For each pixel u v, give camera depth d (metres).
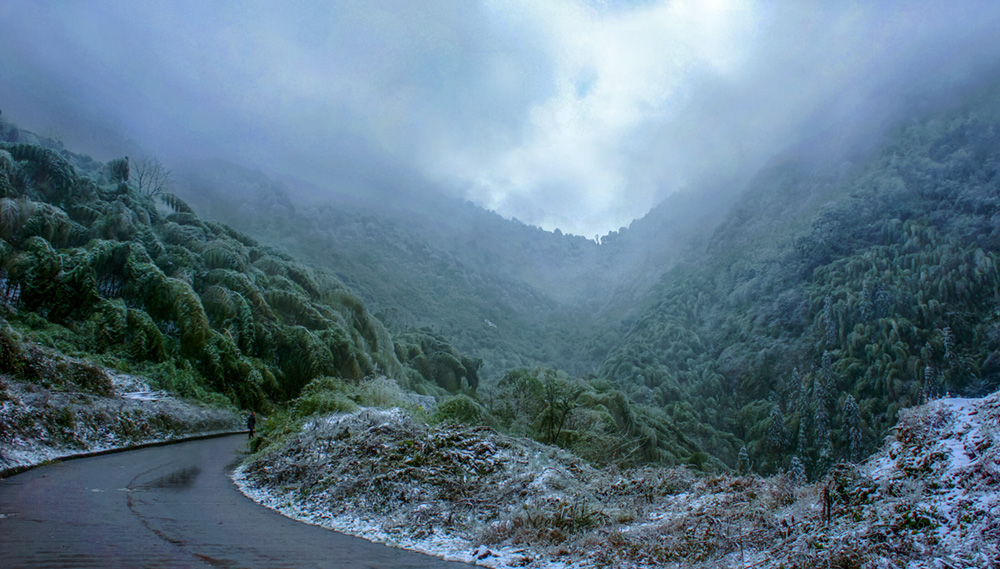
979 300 122.00
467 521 8.62
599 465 20.36
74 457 14.57
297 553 6.29
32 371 18.66
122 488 10.40
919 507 5.28
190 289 38.62
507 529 7.96
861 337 122.56
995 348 109.50
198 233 53.97
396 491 9.87
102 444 17.06
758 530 6.46
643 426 37.28
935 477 5.68
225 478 13.09
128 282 37.00
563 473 11.48
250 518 8.49
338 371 48.22
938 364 108.69
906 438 6.73
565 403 25.28
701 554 6.16
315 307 55.50
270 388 40.06
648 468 12.17
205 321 37.66
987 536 4.52
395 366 60.88
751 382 141.12
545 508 8.69
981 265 125.69
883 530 5.16
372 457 11.51
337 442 12.88
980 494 5.04
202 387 34.41
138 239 43.25
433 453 11.55
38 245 32.28
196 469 14.30
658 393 121.00
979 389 102.94
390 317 116.25
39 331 28.52
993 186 154.75
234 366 37.47
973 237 142.12
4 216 33.22
